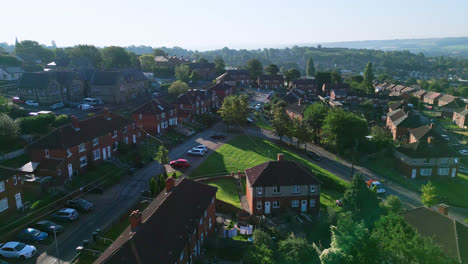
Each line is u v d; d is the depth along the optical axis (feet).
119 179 207.00
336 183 229.25
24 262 126.41
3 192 148.77
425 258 113.09
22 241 138.92
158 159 222.69
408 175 273.95
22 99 347.15
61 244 139.23
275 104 428.56
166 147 270.67
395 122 382.01
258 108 440.45
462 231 131.64
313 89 626.23
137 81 415.85
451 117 513.45
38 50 604.08
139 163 230.27
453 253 121.80
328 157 303.07
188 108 351.25
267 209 189.37
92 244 137.49
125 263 99.86
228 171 236.43
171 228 122.52
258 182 186.91
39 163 186.29
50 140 190.49
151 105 293.43
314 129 335.88
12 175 153.38
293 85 627.46
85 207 165.68
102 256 106.52
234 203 193.67
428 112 556.51
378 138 317.83
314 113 344.08
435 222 139.64
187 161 235.81
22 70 463.01
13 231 142.20
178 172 226.38
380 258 118.93
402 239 119.65
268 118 400.67
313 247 139.95
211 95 409.49
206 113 357.00
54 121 271.08
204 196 154.71
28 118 253.65
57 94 353.92
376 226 137.80
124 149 233.55
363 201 174.91
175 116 316.40
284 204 190.60
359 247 123.54
